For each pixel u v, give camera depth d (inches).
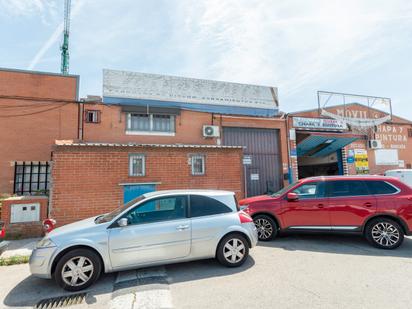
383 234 233.3
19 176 376.8
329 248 236.1
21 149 381.1
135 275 178.7
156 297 144.4
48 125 396.5
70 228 173.0
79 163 307.6
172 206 190.2
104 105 421.1
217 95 494.9
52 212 292.2
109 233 168.7
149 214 184.5
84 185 306.8
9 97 386.0
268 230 264.8
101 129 415.2
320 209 251.3
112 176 319.6
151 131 442.3
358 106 588.7
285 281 163.2
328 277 168.2
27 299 149.4
